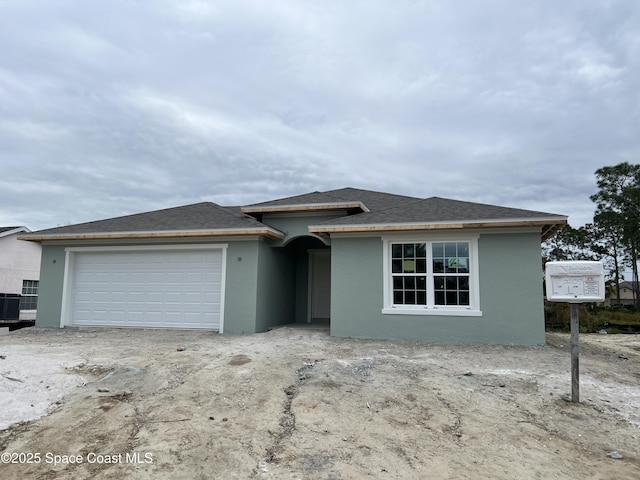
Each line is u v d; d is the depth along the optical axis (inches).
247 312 466.9
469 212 421.4
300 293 601.3
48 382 258.7
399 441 187.6
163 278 503.8
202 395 238.8
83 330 495.8
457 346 383.9
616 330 703.7
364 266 435.8
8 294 744.3
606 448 186.9
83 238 516.7
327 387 248.8
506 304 397.4
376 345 384.8
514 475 161.5
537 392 250.1
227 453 175.6
